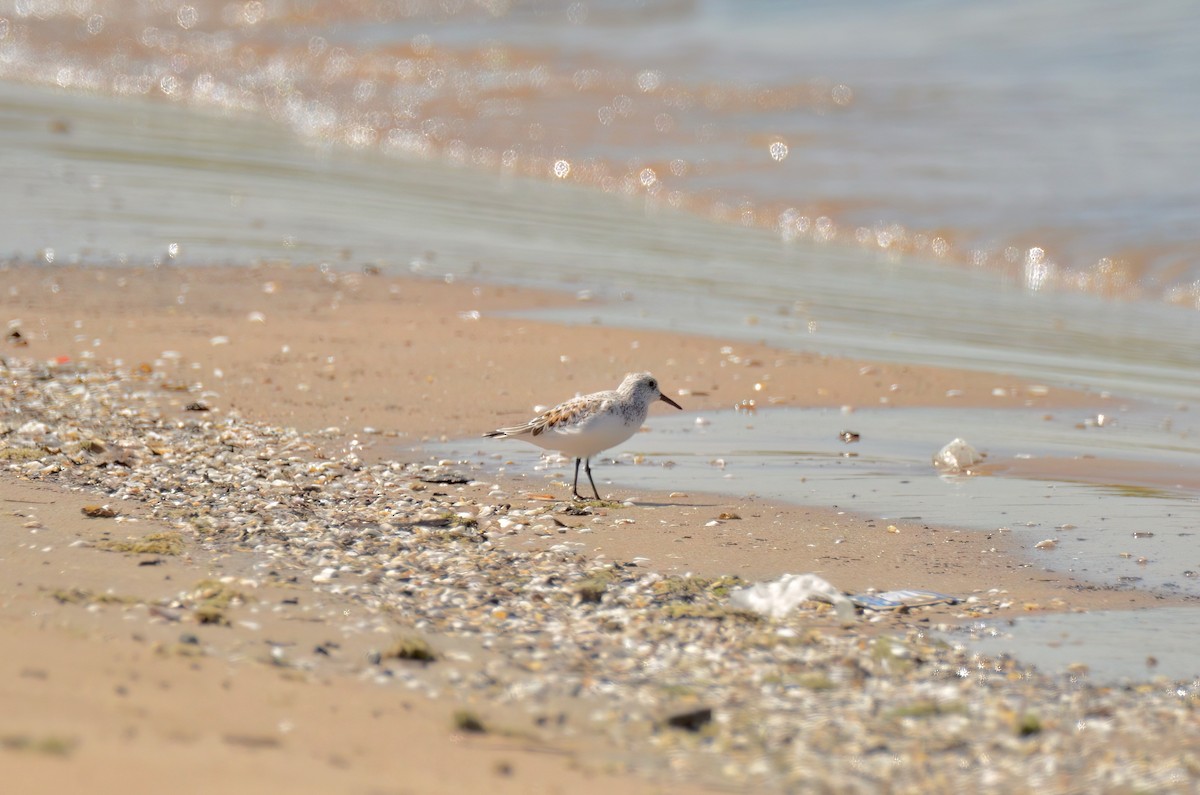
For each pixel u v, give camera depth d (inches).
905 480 536.4
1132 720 299.7
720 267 1061.1
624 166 1429.6
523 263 1019.3
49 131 1409.9
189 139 1456.7
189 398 622.2
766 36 2084.2
